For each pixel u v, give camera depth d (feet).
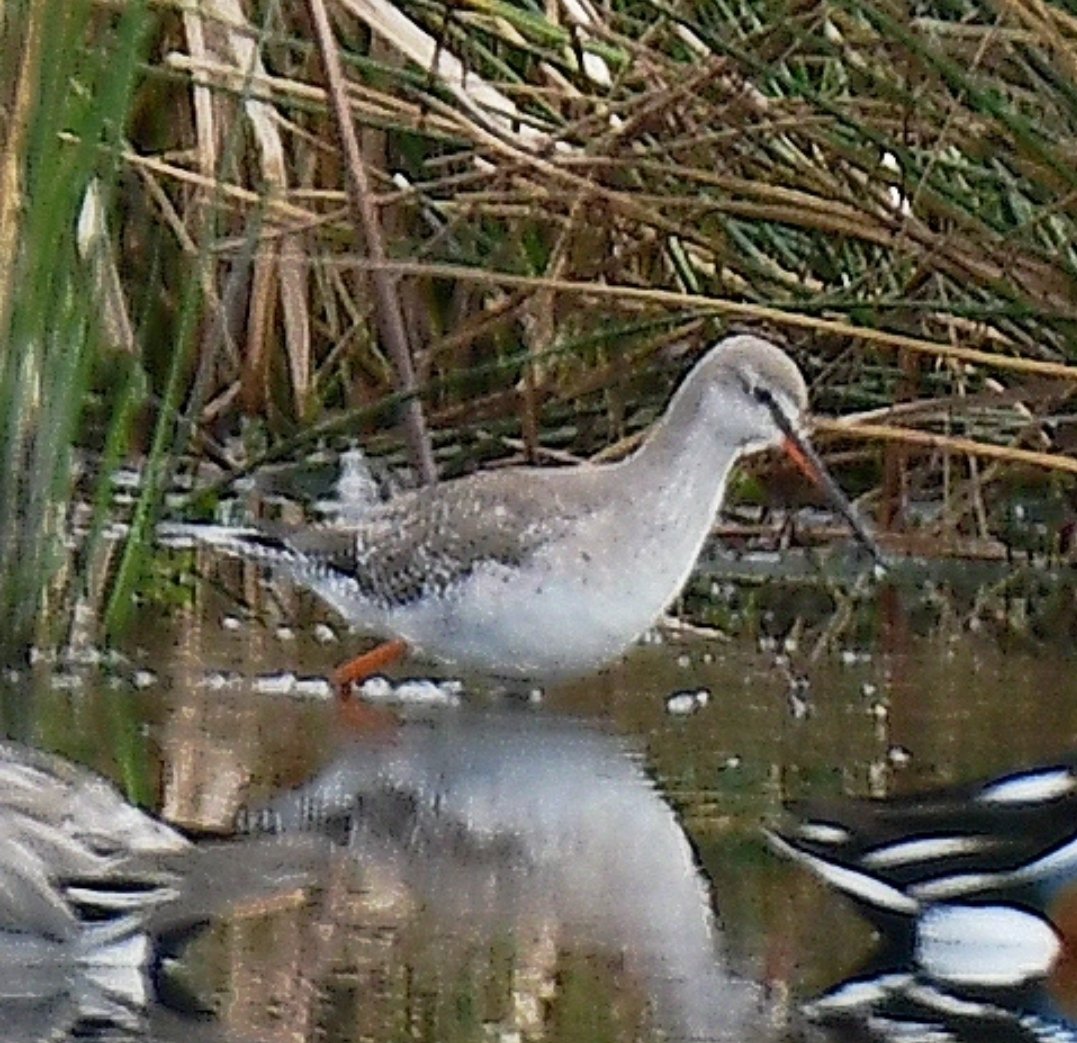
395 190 49.01
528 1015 24.17
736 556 46.98
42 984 25.20
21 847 25.86
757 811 31.12
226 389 51.83
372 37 49.55
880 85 43.70
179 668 38.47
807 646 40.73
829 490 41.01
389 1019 24.04
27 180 37.52
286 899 27.71
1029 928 26.22
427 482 43.37
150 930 26.12
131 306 51.44
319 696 37.24
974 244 43.80
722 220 48.34
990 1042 23.82
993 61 44.42
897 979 25.62
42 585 38.58
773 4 45.34
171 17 50.14
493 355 51.24
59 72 37.37
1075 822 26.27
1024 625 42.29
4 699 36.29
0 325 37.73
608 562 37.29
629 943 26.45
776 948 26.35
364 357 50.90
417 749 34.01
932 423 47.44
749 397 39.09
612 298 44.16
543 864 29.09
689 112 45.93
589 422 49.55
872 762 33.17
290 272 50.39
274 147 48.03
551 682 38.29
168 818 30.12
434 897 27.81
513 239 48.70
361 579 38.34
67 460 38.68
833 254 47.96
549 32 45.09
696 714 36.22
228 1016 24.11
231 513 46.70
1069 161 42.55
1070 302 43.91
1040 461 40.65
